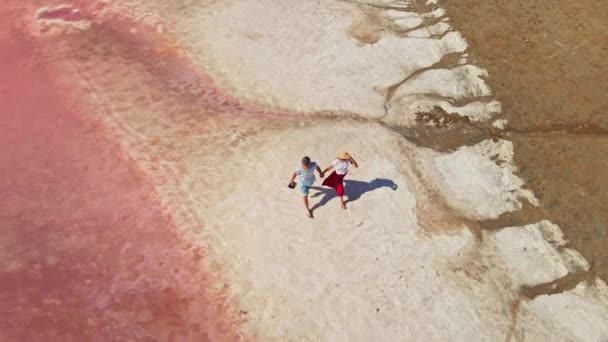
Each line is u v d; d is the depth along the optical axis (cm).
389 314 805
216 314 787
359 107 1159
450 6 1420
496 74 1231
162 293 806
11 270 810
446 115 1146
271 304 803
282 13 1393
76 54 1222
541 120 1130
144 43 1274
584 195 991
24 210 898
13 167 967
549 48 1295
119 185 954
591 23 1359
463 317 809
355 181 990
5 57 1191
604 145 1078
